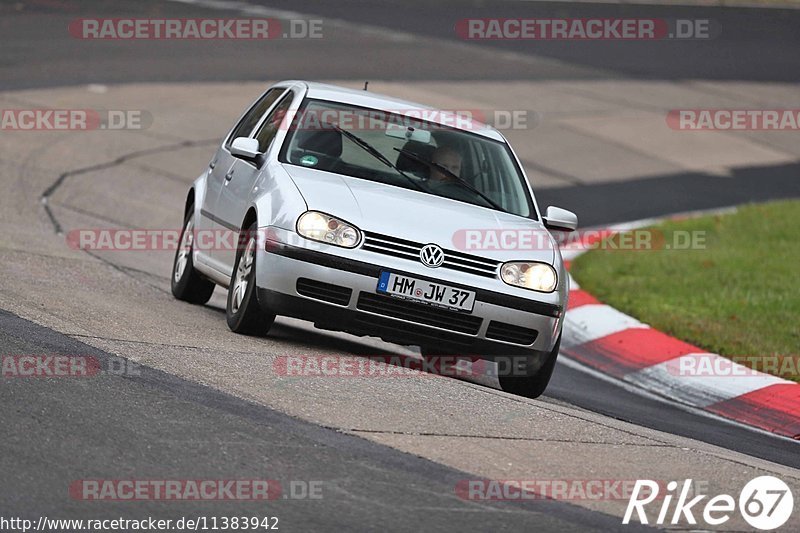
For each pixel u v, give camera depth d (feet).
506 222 102.32
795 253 191.42
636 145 289.94
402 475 67.67
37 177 188.14
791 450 100.48
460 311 95.76
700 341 135.85
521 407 88.58
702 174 272.92
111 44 309.63
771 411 113.91
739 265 180.14
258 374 86.33
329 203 97.35
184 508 59.11
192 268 120.47
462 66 348.38
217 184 117.19
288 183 100.22
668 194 249.34
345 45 353.72
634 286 164.96
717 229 210.18
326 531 57.98
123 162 210.79
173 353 89.20
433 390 89.45
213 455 66.85
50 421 68.85
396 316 95.71
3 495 57.72
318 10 409.28
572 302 155.84
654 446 82.89
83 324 95.50
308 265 94.94
